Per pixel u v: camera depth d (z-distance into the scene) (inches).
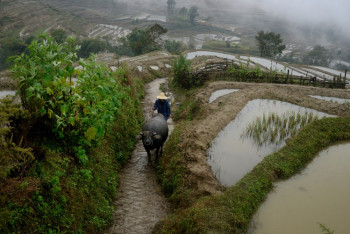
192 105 542.0
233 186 248.8
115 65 1031.0
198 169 275.1
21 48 2564.0
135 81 739.4
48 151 200.4
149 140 315.6
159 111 401.1
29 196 164.9
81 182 219.8
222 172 286.0
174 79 847.7
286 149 328.8
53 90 207.5
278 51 2596.0
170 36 5944.9
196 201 235.3
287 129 398.9
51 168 192.4
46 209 170.4
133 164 349.4
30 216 158.1
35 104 195.9
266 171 279.3
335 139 370.9
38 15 4776.1
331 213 225.6
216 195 232.8
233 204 223.3
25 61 202.1
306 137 360.5
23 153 172.2
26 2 5290.4
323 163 313.4
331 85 803.4
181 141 343.9
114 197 272.7
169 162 316.2
